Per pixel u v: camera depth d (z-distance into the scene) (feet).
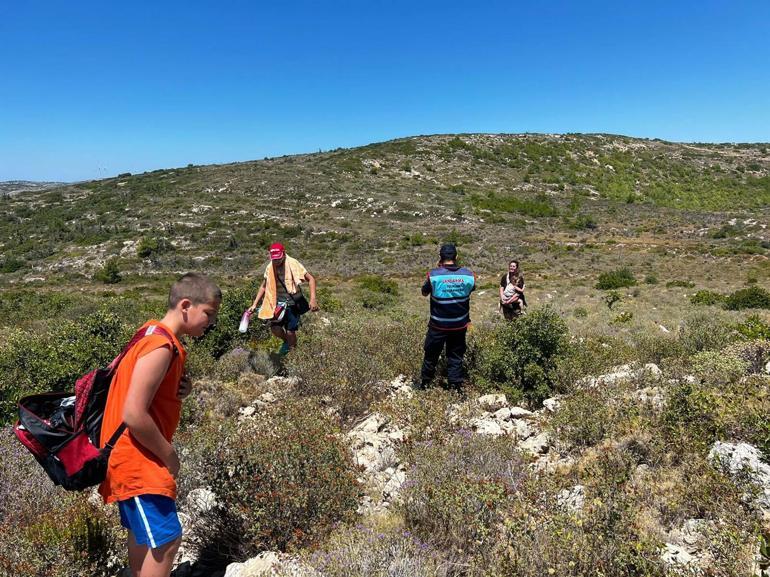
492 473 11.06
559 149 376.68
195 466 11.91
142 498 6.78
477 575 8.02
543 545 7.75
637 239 207.21
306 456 10.59
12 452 12.20
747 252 165.58
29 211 264.93
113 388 6.94
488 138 398.83
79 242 211.82
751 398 13.20
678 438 11.93
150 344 6.81
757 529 8.19
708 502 9.49
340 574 7.69
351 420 17.89
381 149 371.35
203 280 7.39
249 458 10.07
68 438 6.75
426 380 19.56
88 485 6.86
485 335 23.57
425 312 73.15
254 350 25.67
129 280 167.53
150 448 6.76
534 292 109.50
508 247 196.85
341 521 9.93
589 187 324.39
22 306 71.72
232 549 9.86
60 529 9.16
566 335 22.33
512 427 15.19
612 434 13.01
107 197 281.54
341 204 259.80
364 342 25.54
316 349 23.12
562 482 10.81
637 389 17.70
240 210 245.04
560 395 17.72
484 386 18.94
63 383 19.99
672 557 8.17
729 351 19.60
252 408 18.58
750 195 322.75
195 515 10.80
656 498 9.89
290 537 9.62
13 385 18.97
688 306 77.46
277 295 22.47
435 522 9.26
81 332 22.67
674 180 343.05
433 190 296.10
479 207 268.41
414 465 11.87
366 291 110.32
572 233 226.38
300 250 197.67
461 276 18.44
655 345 26.02
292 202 261.85
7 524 9.92
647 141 427.74
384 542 8.50
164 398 7.09
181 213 241.76
